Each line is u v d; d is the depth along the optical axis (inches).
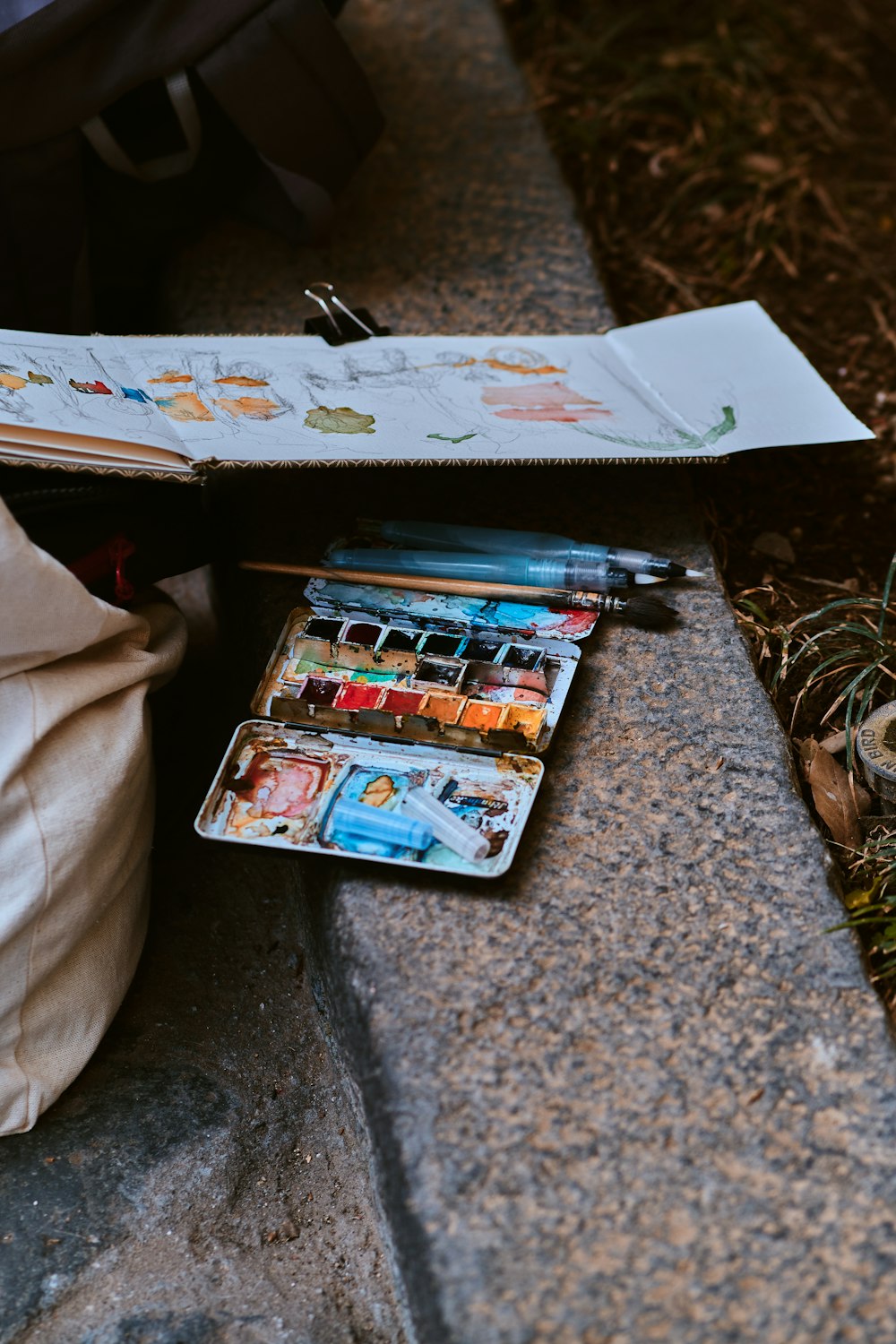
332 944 50.0
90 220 79.7
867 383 91.0
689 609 62.4
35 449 53.2
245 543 66.0
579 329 80.6
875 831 58.7
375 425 61.1
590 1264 40.0
